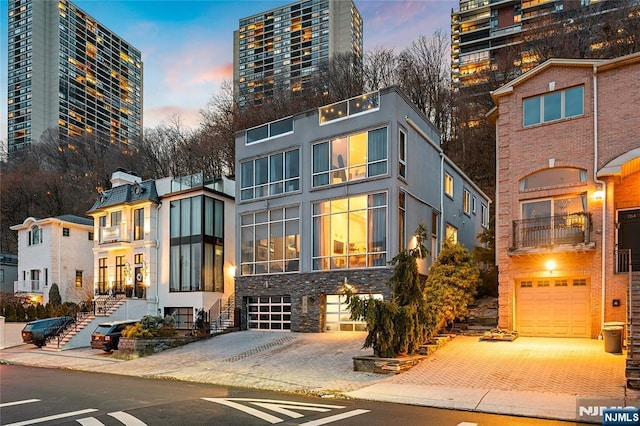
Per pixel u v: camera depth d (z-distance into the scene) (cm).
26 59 12619
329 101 4488
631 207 1612
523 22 7881
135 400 1043
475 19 8425
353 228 2158
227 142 4716
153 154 5722
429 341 1586
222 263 2814
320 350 1766
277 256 2402
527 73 1792
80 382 1372
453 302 1811
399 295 1536
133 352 1962
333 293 2164
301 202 2325
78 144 6638
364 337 1955
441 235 2606
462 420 831
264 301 2445
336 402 1013
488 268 2444
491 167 4044
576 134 1689
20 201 5491
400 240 2089
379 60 4925
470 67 7712
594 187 1633
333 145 2270
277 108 4641
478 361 1366
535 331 1733
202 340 2209
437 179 2619
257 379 1352
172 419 839
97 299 2877
